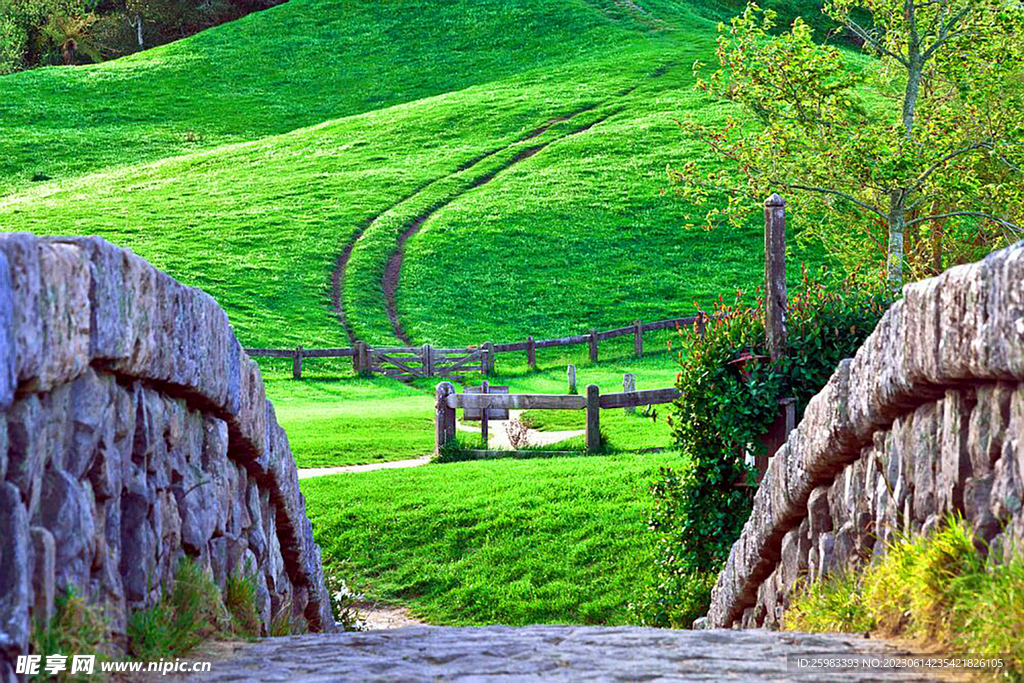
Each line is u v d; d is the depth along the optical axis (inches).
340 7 7037.4
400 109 5329.7
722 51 1462.8
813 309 949.2
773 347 933.8
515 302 3243.1
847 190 1497.3
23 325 250.2
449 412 1728.6
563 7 6732.3
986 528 326.0
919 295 364.8
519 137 4749.0
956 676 291.6
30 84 5944.9
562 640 374.3
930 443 378.0
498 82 5743.1
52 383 275.6
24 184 4576.8
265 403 559.5
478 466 1555.1
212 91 5959.6
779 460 600.7
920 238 1642.5
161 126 5462.6
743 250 3572.8
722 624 773.3
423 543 1228.5
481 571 1139.9
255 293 3198.8
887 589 367.6
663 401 1676.9
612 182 4084.6
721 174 1531.7
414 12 6884.8
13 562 255.3
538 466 1519.4
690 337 986.1
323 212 3924.7
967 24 1408.7
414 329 3024.1
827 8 1512.1
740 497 952.9
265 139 5083.7
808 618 438.6
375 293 3280.0
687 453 982.4
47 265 266.8
